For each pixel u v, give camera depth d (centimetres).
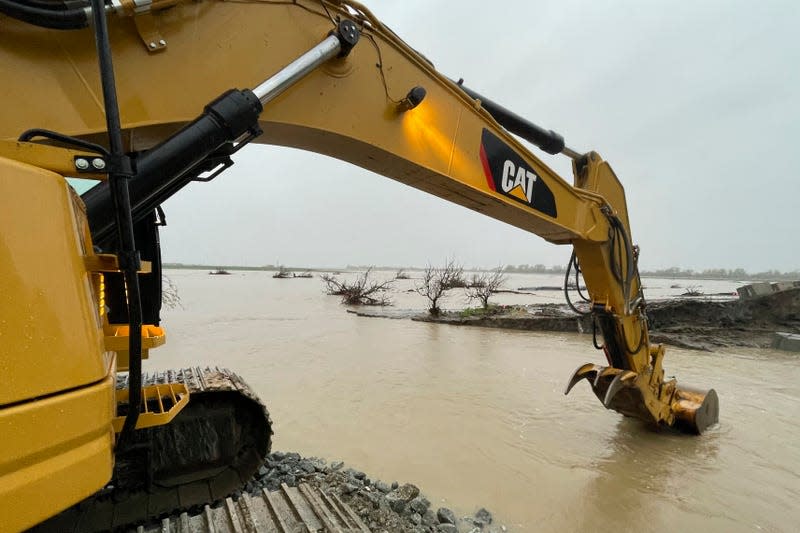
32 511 118
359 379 907
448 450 564
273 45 253
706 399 627
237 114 217
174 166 202
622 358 555
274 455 500
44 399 123
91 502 338
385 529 340
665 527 405
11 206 121
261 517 295
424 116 325
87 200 188
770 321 1562
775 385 909
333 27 274
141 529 278
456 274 3069
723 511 430
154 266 313
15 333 119
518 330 1608
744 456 552
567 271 546
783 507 439
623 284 527
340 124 281
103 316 194
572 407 737
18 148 130
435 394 806
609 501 446
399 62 310
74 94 190
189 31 225
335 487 404
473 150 359
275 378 911
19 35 180
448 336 1465
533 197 414
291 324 1747
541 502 443
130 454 347
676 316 1589
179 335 1456
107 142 201
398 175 345
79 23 183
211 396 378
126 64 207
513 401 768
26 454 117
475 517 411
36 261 125
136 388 159
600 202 495
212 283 5419
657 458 545
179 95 220
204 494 361
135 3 199
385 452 556
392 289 3441
